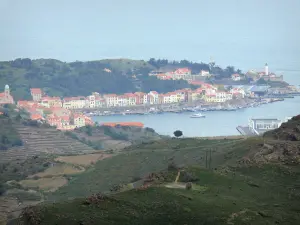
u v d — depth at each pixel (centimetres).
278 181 10838
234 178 10800
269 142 14100
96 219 7819
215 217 8250
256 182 10650
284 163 11950
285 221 8494
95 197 8494
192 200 8944
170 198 8875
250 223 8181
